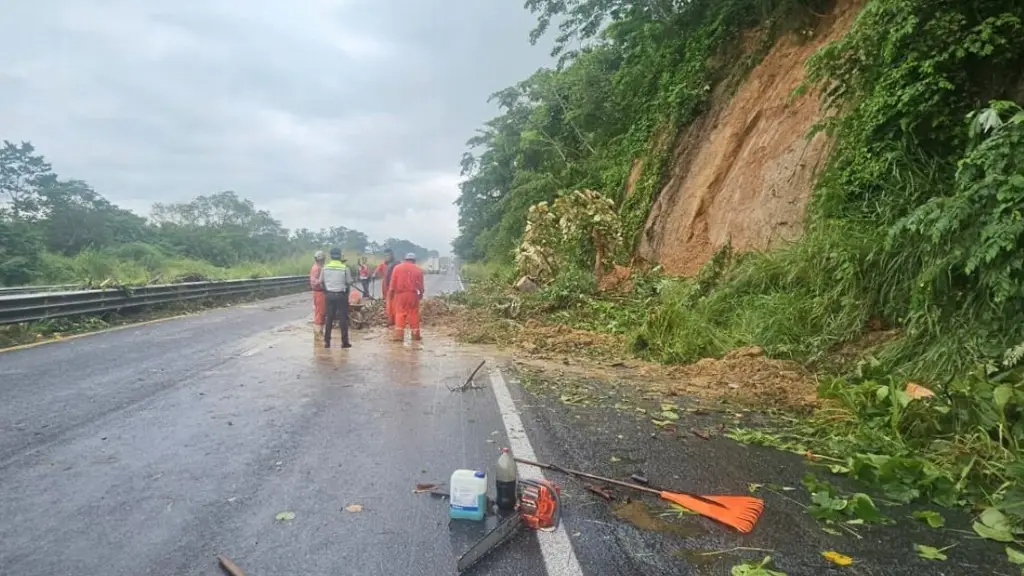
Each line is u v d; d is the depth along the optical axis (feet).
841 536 10.57
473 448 15.19
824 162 34.24
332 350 32.78
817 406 19.40
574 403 20.38
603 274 53.47
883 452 14.66
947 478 12.73
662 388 22.85
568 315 42.19
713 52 53.83
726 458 14.74
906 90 26.73
